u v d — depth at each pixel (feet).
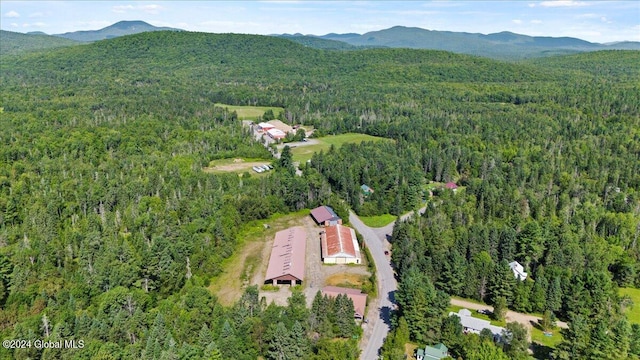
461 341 326.03
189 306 350.64
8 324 331.36
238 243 508.94
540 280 395.14
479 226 482.28
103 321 320.09
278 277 422.00
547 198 597.52
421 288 352.28
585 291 377.71
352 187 650.02
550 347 341.21
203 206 533.14
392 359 311.06
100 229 484.74
